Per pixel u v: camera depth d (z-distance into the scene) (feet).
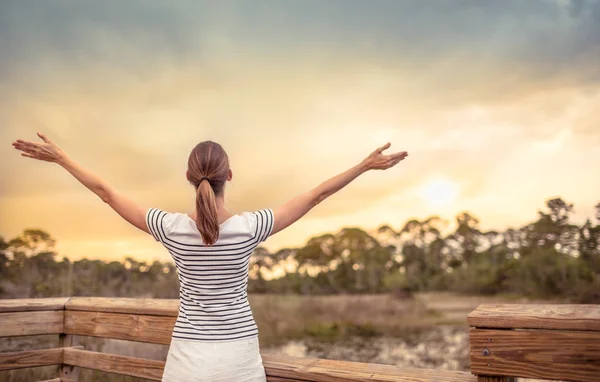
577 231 46.26
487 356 4.44
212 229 4.32
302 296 53.47
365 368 5.61
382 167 4.82
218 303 4.55
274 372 5.78
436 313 47.01
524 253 48.73
